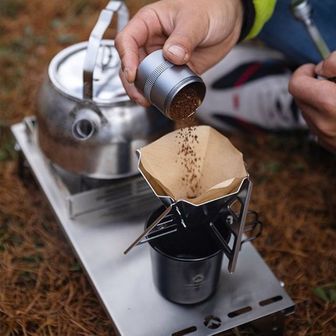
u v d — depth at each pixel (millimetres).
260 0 852
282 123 1098
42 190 895
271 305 778
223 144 723
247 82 1073
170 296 768
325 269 915
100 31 763
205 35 796
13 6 1407
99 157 812
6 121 1140
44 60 1281
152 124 818
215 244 743
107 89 808
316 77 822
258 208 1001
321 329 839
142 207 873
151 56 694
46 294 873
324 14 945
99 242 831
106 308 769
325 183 1047
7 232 954
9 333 824
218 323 757
